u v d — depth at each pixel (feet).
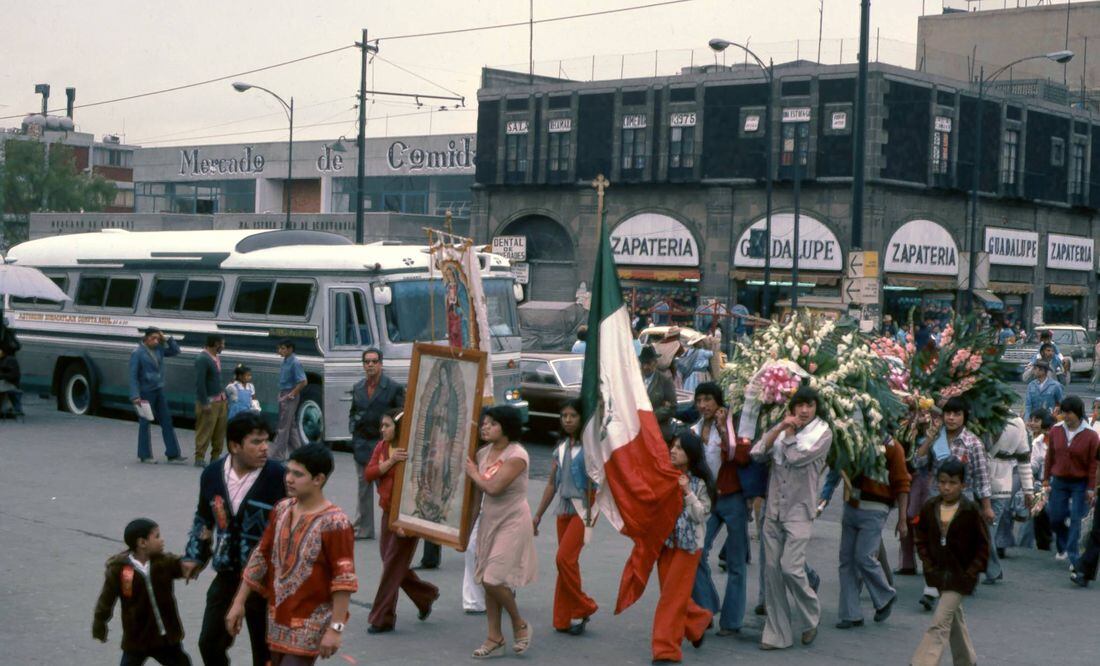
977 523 27.32
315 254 65.92
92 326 78.59
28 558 37.52
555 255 185.37
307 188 276.00
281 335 66.44
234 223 221.05
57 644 28.73
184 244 74.38
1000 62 217.77
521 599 35.04
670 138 173.27
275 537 21.07
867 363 33.22
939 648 27.35
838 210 161.27
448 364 30.12
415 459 30.45
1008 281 181.88
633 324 162.50
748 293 169.48
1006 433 41.04
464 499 29.07
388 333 63.26
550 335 172.76
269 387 67.41
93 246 80.33
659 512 29.43
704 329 163.43
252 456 22.97
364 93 140.97
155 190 298.97
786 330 34.09
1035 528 45.70
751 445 31.68
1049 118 186.09
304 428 65.10
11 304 83.92
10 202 305.94
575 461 31.14
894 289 164.76
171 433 58.85
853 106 159.53
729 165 168.66
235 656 28.53
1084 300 198.70
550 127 183.11
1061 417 42.75
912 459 38.40
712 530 32.32
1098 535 38.58
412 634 30.91
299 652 20.68
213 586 23.30
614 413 30.25
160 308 74.38
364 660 28.45
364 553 40.11
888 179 160.45
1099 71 212.02
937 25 223.51
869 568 32.86
